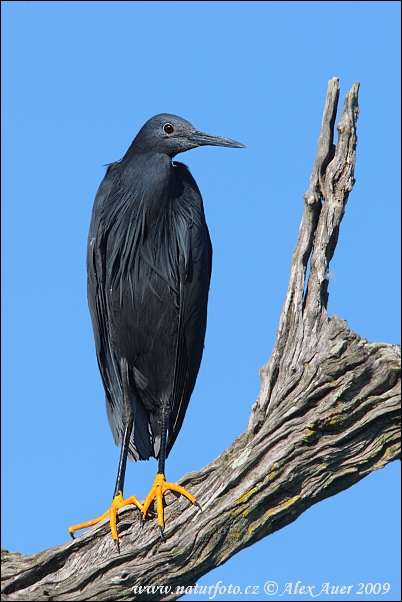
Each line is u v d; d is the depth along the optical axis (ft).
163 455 40.73
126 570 32.55
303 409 31.48
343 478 31.76
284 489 31.76
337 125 34.78
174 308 42.32
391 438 31.19
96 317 43.80
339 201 34.30
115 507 34.55
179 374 43.39
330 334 31.40
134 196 42.01
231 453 33.19
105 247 42.80
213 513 32.01
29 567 33.45
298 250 34.22
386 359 30.40
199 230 42.68
